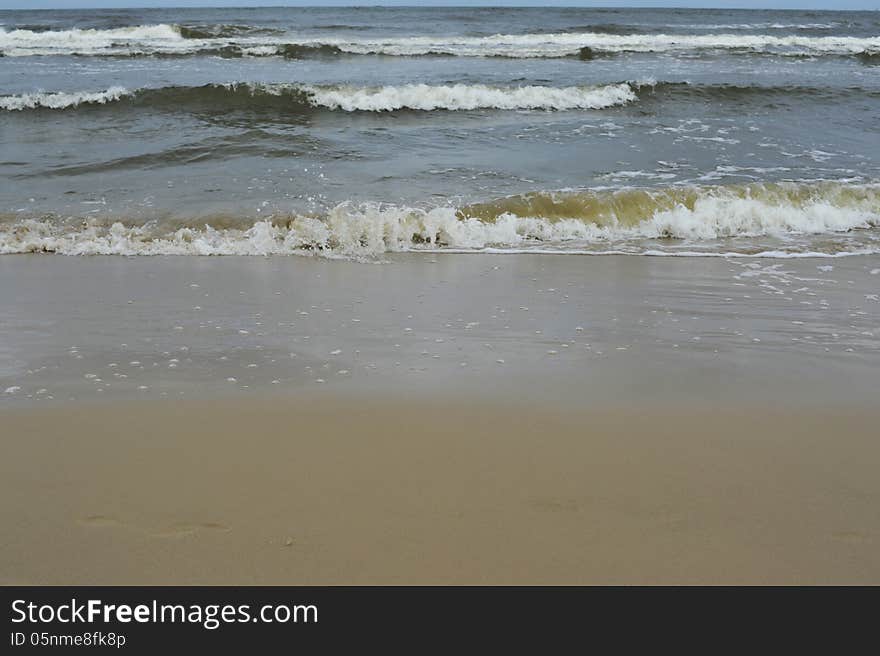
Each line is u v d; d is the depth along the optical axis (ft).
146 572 7.24
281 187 26.63
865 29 127.03
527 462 9.41
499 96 47.34
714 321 15.60
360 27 115.85
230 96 44.98
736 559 7.52
